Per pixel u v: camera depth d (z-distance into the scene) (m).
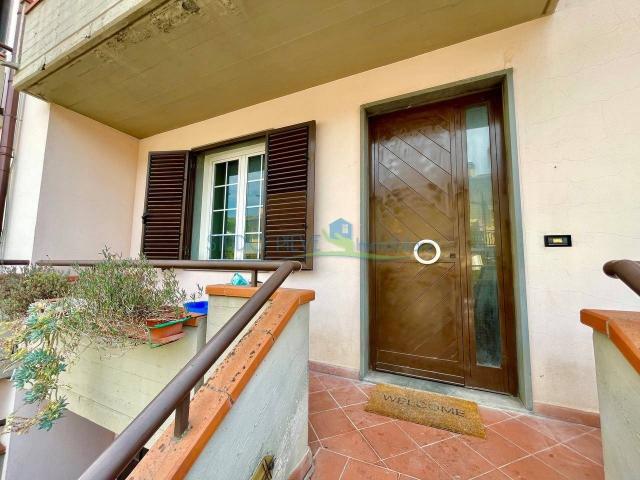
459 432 1.54
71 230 3.13
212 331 1.48
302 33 2.01
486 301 2.07
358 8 1.79
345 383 2.14
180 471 0.68
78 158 3.18
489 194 2.12
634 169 1.62
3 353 1.70
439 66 2.15
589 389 1.63
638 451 0.76
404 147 2.42
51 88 2.72
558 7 1.83
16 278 2.22
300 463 1.25
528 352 1.77
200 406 0.84
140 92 2.77
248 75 2.49
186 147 3.40
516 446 1.43
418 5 1.76
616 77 1.69
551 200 1.78
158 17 1.90
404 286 2.32
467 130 2.23
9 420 1.65
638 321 0.87
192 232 3.33
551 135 1.80
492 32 2.00
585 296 1.67
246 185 3.12
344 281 2.36
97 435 2.62
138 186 3.71
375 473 1.26
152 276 1.61
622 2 1.70
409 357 2.25
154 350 1.57
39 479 2.23
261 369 1.03
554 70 1.82
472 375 2.05
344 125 2.49
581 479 1.21
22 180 3.09
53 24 2.42
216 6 1.79
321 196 2.54
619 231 1.63
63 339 1.62
